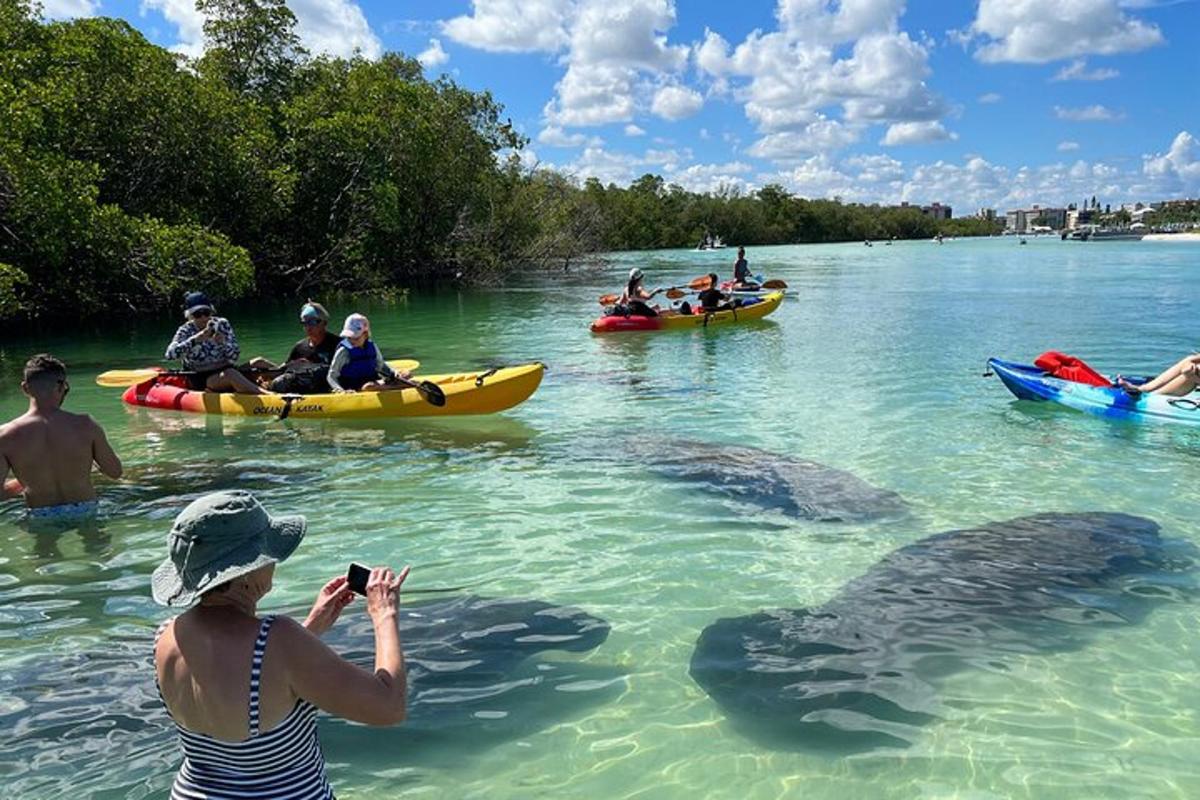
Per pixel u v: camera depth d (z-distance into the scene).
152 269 20.33
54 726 3.72
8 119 17.44
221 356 10.74
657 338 16.83
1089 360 13.80
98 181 21.77
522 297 29.12
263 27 31.91
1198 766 3.39
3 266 16.16
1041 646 4.39
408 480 7.36
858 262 51.34
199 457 8.16
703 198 104.69
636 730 3.67
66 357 15.69
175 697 2.12
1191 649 4.34
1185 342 15.50
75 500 6.41
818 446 8.34
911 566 5.42
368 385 10.01
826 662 4.25
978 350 14.70
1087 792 3.23
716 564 5.48
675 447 8.36
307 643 2.15
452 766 3.43
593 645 4.43
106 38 21.70
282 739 2.12
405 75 40.34
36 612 4.84
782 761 3.44
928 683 4.04
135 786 3.30
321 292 31.64
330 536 6.04
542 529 6.14
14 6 21.02
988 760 3.44
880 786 3.27
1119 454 7.95
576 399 10.84
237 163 24.73
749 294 21.08
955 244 95.62
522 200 44.22
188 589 2.10
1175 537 5.86
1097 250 63.97
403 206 35.69
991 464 7.66
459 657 4.32
